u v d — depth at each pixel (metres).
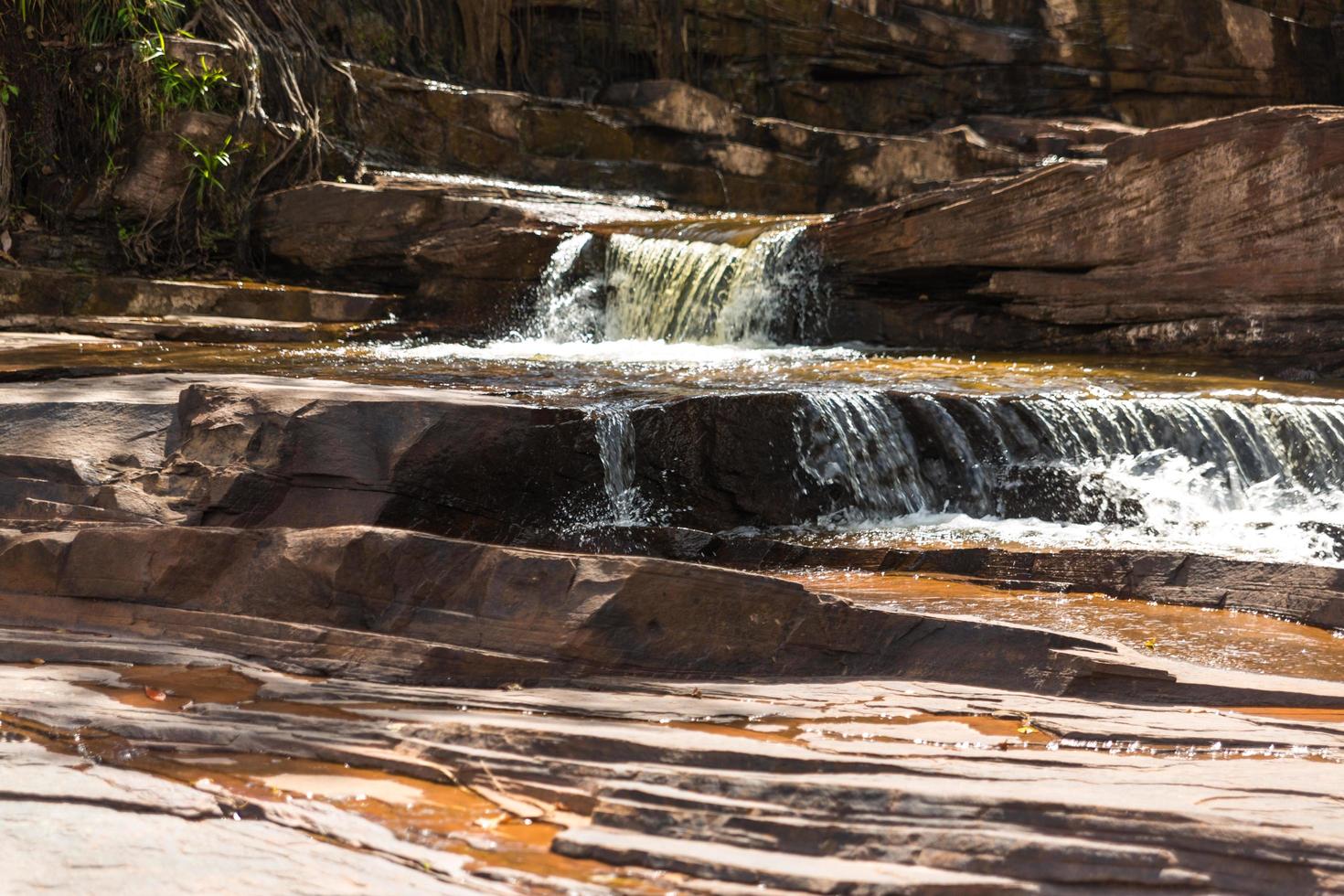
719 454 9.22
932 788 3.78
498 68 21.58
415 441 8.07
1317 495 9.79
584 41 22.11
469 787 4.02
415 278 16.23
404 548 5.65
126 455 8.27
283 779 4.05
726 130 21.56
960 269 14.34
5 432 8.45
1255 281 12.77
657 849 3.45
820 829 3.56
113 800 3.72
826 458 9.54
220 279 16.44
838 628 5.48
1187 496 9.59
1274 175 12.55
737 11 22.84
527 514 8.52
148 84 16.42
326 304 15.33
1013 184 13.86
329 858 3.37
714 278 14.61
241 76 17.17
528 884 3.27
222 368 10.97
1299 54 26.45
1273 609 6.78
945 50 24.38
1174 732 4.60
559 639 5.32
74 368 10.34
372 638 5.39
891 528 9.27
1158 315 13.39
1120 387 11.06
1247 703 5.12
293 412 8.04
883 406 9.90
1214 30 25.38
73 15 16.62
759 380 11.00
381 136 18.78
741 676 5.36
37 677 5.17
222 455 8.01
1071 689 5.18
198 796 3.78
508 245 15.44
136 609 5.94
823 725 4.70
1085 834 3.49
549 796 3.91
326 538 5.77
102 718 4.54
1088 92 25.05
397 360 12.12
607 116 20.61
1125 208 13.39
